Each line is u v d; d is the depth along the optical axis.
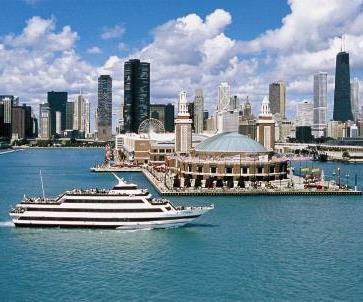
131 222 149.62
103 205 149.25
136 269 117.00
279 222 167.12
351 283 108.62
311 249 133.75
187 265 119.88
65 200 150.38
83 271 115.50
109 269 116.88
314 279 110.94
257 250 132.38
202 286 106.81
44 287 106.06
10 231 148.12
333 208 196.75
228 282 109.12
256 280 110.31
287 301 99.12
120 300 99.44
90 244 136.12
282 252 130.88
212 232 151.38
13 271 115.50
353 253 130.12
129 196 150.38
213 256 127.06
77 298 100.38
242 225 161.75
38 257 125.06
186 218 154.50
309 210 191.38
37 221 150.38
